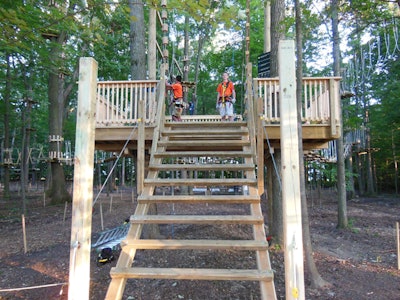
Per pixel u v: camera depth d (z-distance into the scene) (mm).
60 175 17188
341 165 10461
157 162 4828
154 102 6438
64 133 24047
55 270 6223
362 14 7449
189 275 2863
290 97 2600
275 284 5332
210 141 5105
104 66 19484
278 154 7355
